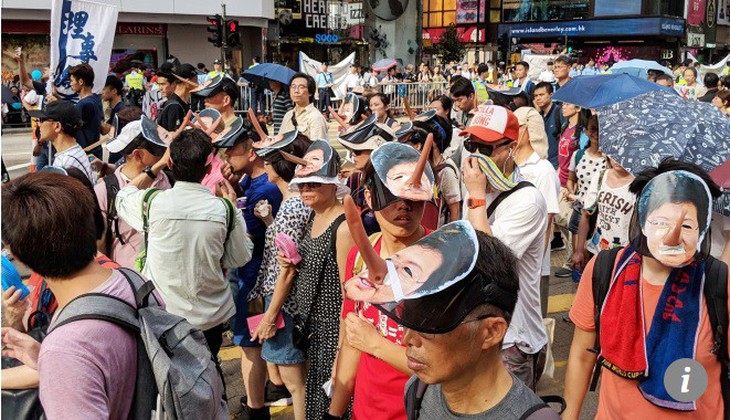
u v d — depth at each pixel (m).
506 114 3.02
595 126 5.17
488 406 1.54
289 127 7.29
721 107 7.57
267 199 4.07
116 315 1.85
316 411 3.02
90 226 1.91
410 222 2.36
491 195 3.07
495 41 48.47
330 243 2.93
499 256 1.50
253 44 29.33
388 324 2.23
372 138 4.09
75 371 1.73
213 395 2.05
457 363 1.49
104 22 6.88
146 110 11.59
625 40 43.56
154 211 3.16
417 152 2.44
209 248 3.20
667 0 42.00
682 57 43.72
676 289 2.14
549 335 3.69
